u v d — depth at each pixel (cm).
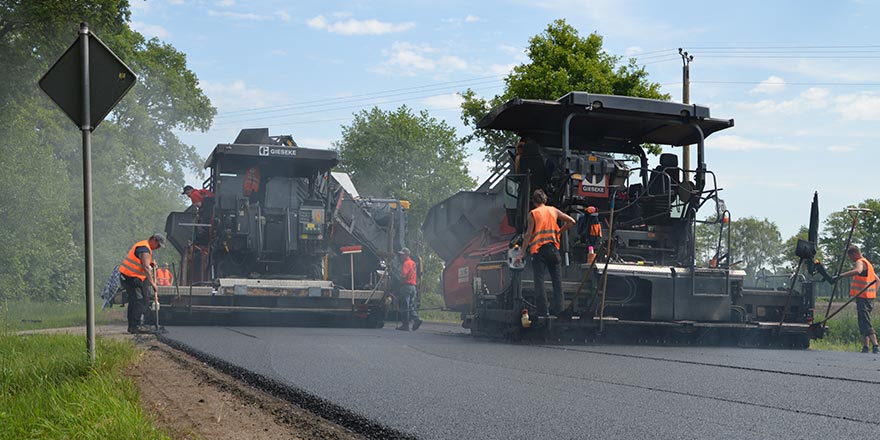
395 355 858
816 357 886
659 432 403
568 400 515
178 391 650
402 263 1727
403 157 4909
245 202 1666
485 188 1667
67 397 553
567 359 805
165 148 5366
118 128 4462
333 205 1823
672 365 741
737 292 1127
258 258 1667
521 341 1058
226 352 897
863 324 1182
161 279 2014
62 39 2809
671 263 1180
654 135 1287
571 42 2739
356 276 1900
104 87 716
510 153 1288
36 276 3497
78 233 4391
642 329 1095
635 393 546
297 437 459
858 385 588
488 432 411
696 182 1172
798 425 421
